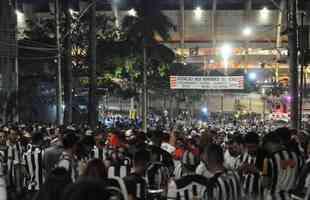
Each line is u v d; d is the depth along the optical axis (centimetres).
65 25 3212
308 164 729
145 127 3788
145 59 4062
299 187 731
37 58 4078
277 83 6234
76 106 4125
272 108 6406
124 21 4397
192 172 749
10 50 4000
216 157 666
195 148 1168
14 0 4259
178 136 1419
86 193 371
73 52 4009
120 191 589
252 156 927
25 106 4234
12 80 4009
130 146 1146
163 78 4853
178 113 6806
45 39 4372
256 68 8881
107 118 5159
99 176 591
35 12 7875
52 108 4438
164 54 4619
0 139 1415
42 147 1213
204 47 9031
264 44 8894
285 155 845
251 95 8069
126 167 793
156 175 886
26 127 2144
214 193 645
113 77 4169
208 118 7669
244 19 8569
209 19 8675
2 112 3662
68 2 3231
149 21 4300
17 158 1315
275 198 834
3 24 3953
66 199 386
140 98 4531
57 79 2555
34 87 4375
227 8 8450
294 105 2200
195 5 8481
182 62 6412
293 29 2209
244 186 738
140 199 672
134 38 4250
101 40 4116
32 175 1195
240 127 5188
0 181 729
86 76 4106
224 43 8925
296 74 2208
